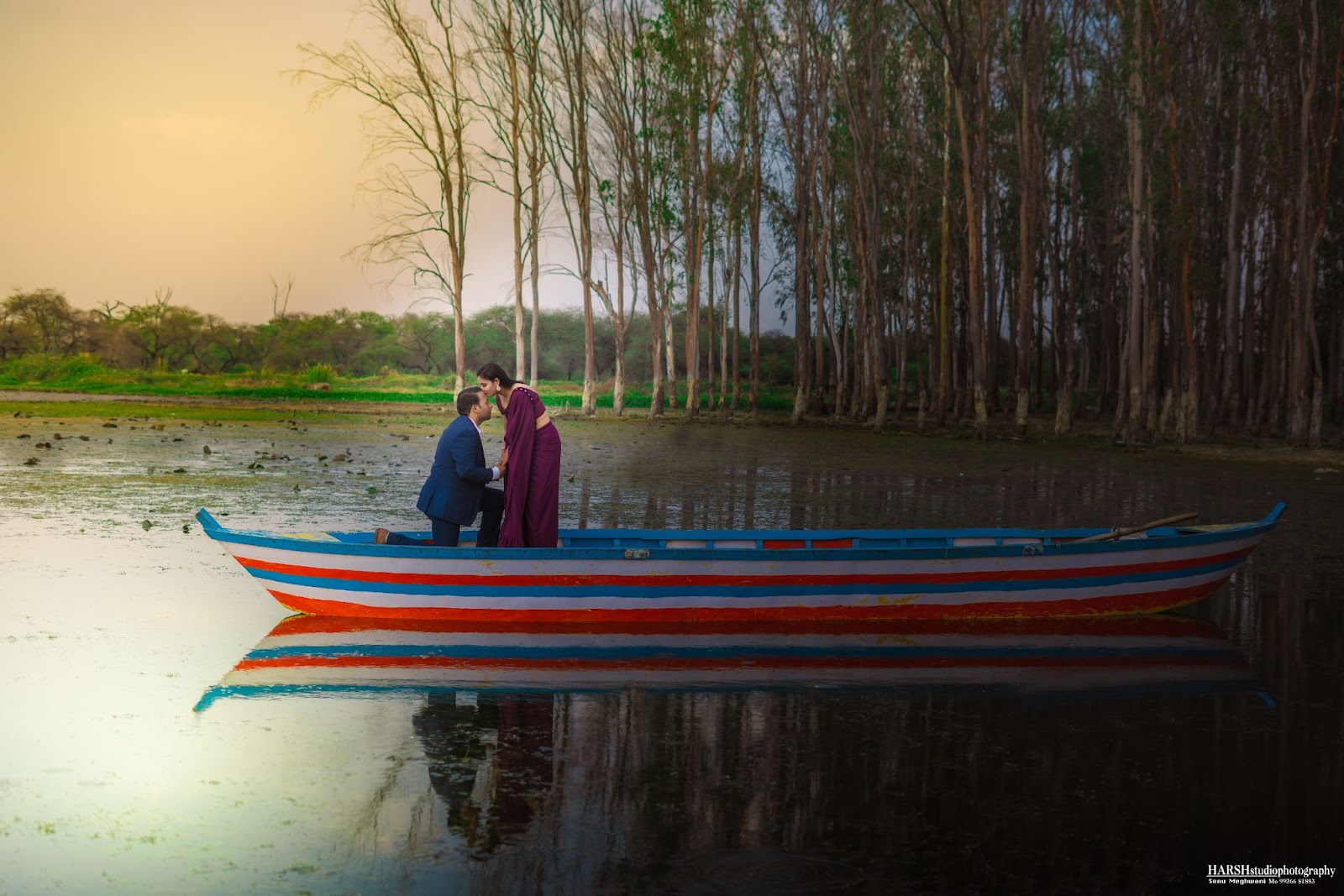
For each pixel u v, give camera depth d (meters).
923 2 33.16
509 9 39.97
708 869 3.80
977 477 19.66
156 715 5.51
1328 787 4.70
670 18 37.81
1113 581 8.27
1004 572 8.09
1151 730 5.52
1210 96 34.53
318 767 4.80
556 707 5.80
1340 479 20.30
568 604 7.84
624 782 4.67
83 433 25.23
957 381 47.06
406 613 7.84
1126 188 44.09
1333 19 30.94
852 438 31.42
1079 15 38.59
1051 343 50.84
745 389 61.34
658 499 15.09
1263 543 12.11
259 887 3.61
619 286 40.66
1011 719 5.69
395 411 41.69
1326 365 48.31
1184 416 30.36
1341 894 3.67
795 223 47.22
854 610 8.06
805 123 42.25
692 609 7.93
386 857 3.86
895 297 48.28
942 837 4.12
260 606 8.10
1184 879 3.79
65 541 10.44
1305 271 29.28
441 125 41.16
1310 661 7.04
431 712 5.67
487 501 8.80
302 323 85.06
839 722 5.60
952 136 37.19
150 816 4.21
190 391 54.31
